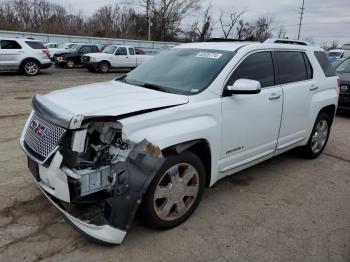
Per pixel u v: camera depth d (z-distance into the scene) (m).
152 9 52.56
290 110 4.63
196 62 4.07
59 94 3.55
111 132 3.02
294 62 4.85
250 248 3.20
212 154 3.61
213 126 3.54
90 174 2.92
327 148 6.27
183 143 3.30
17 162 4.84
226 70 3.80
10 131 6.40
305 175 4.95
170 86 3.79
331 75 5.64
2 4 55.44
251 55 4.14
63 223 3.41
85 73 20.17
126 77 4.44
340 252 3.20
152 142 3.00
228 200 4.08
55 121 2.88
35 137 3.17
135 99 3.30
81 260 2.93
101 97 3.36
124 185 2.88
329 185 4.64
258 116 4.10
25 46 16.84
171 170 3.26
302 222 3.67
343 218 3.79
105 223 2.93
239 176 4.82
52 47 29.66
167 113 3.17
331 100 5.48
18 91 11.60
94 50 24.22
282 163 5.40
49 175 2.98
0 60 16.14
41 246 3.07
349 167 5.34
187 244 3.20
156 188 3.15
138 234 3.31
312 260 3.07
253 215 3.77
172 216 3.41
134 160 2.89
